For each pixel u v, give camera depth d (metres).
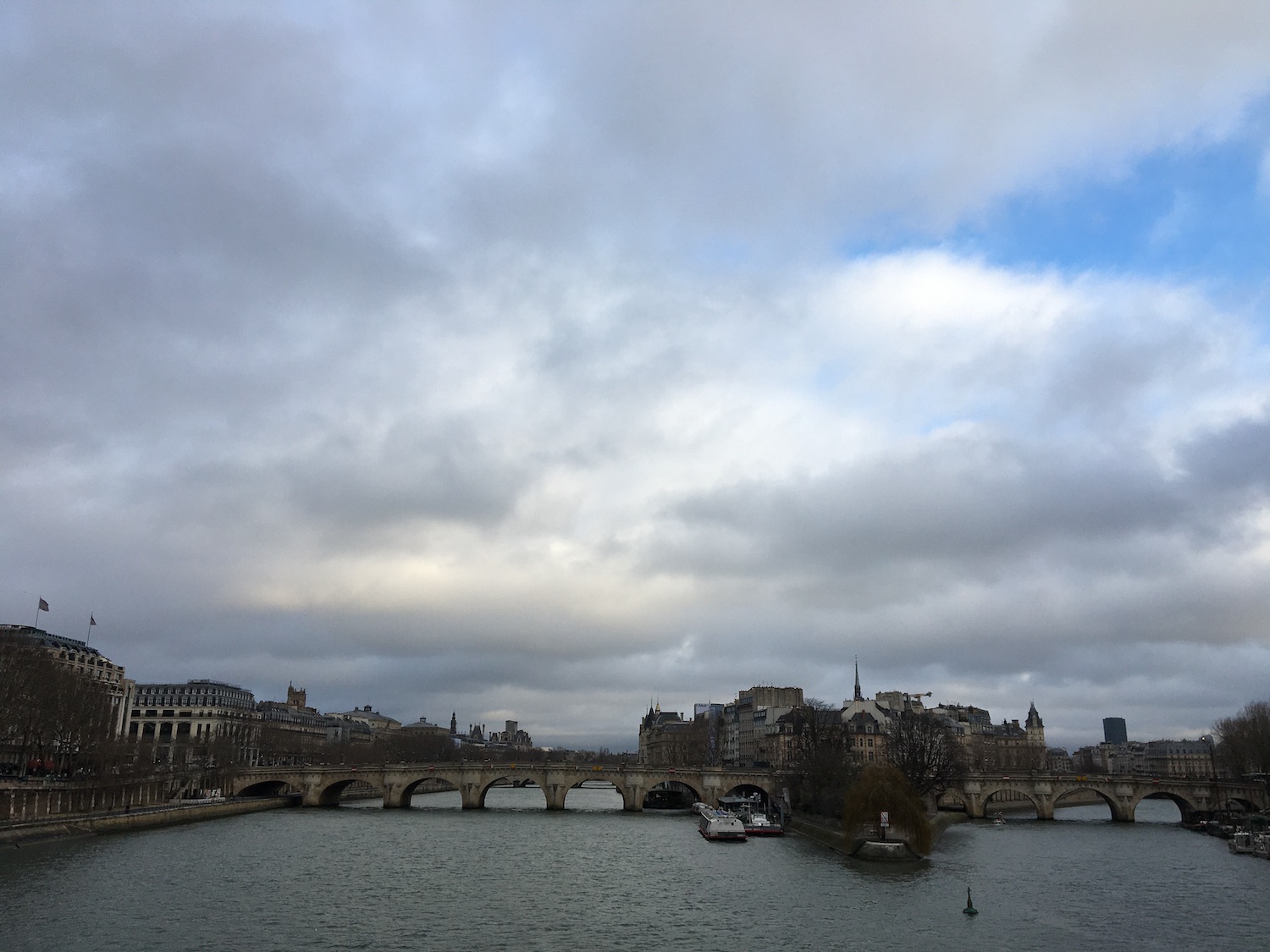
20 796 167.00
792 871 145.88
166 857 149.50
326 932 99.19
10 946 90.81
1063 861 160.88
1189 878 142.50
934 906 116.69
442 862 151.88
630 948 95.00
